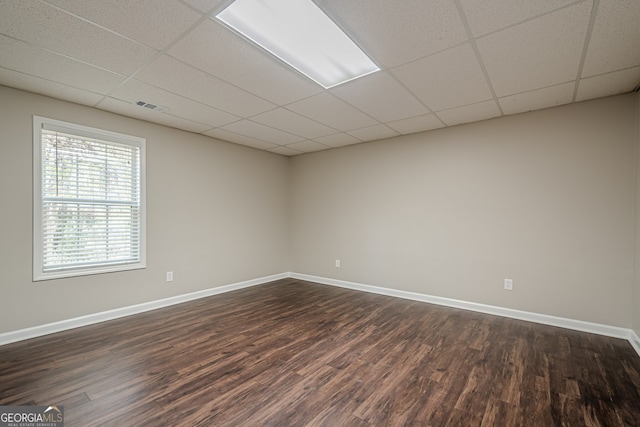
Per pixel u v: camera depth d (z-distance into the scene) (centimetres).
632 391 196
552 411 177
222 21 178
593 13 167
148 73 240
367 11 169
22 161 273
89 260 316
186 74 242
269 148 502
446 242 385
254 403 182
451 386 202
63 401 182
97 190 322
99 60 221
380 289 446
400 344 267
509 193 340
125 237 343
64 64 226
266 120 357
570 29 182
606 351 253
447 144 384
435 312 356
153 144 367
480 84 259
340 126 380
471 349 258
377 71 238
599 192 292
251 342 270
